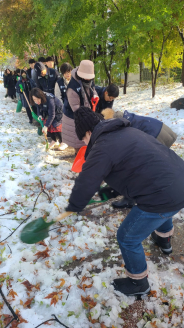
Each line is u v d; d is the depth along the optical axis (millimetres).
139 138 1761
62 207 3262
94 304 2115
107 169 1659
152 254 2617
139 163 1668
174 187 1657
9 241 2787
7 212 3256
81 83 3652
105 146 1676
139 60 12023
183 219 3074
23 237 1896
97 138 1763
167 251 2568
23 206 3383
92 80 3775
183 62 11352
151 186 1661
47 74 6086
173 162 1746
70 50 13352
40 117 5012
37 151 5180
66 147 5473
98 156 1649
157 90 11820
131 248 1914
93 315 2018
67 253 2631
